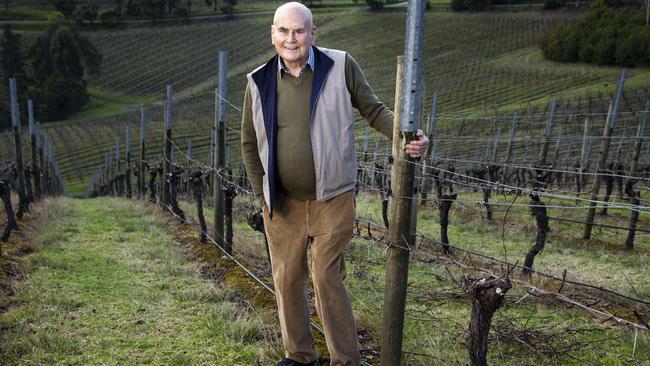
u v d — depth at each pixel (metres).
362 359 3.40
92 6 148.25
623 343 3.85
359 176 13.95
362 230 7.79
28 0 164.38
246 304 4.45
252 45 105.31
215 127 6.22
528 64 67.62
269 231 2.99
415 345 3.58
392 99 56.00
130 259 5.85
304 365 3.14
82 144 57.81
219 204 6.29
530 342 3.76
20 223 8.59
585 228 8.33
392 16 108.88
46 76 102.31
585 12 95.06
